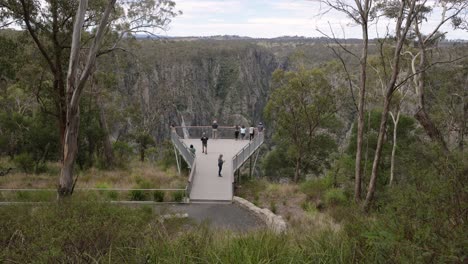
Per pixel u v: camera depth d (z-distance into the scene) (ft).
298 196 69.87
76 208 21.47
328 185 70.85
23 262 15.51
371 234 13.21
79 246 16.38
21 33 64.64
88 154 99.76
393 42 73.51
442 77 73.72
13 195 56.54
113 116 140.05
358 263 14.39
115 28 73.92
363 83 54.29
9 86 124.06
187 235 18.12
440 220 12.36
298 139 125.80
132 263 15.34
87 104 94.89
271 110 124.36
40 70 74.84
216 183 72.74
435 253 11.00
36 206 25.00
